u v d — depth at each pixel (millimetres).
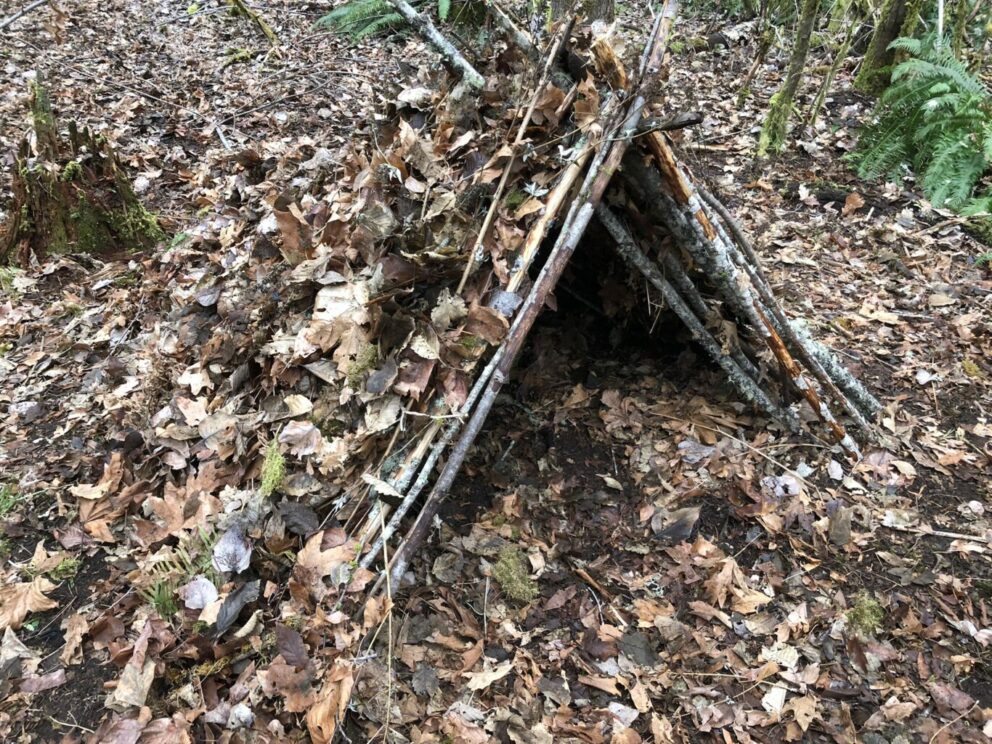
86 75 6609
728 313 3271
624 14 6613
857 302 4117
